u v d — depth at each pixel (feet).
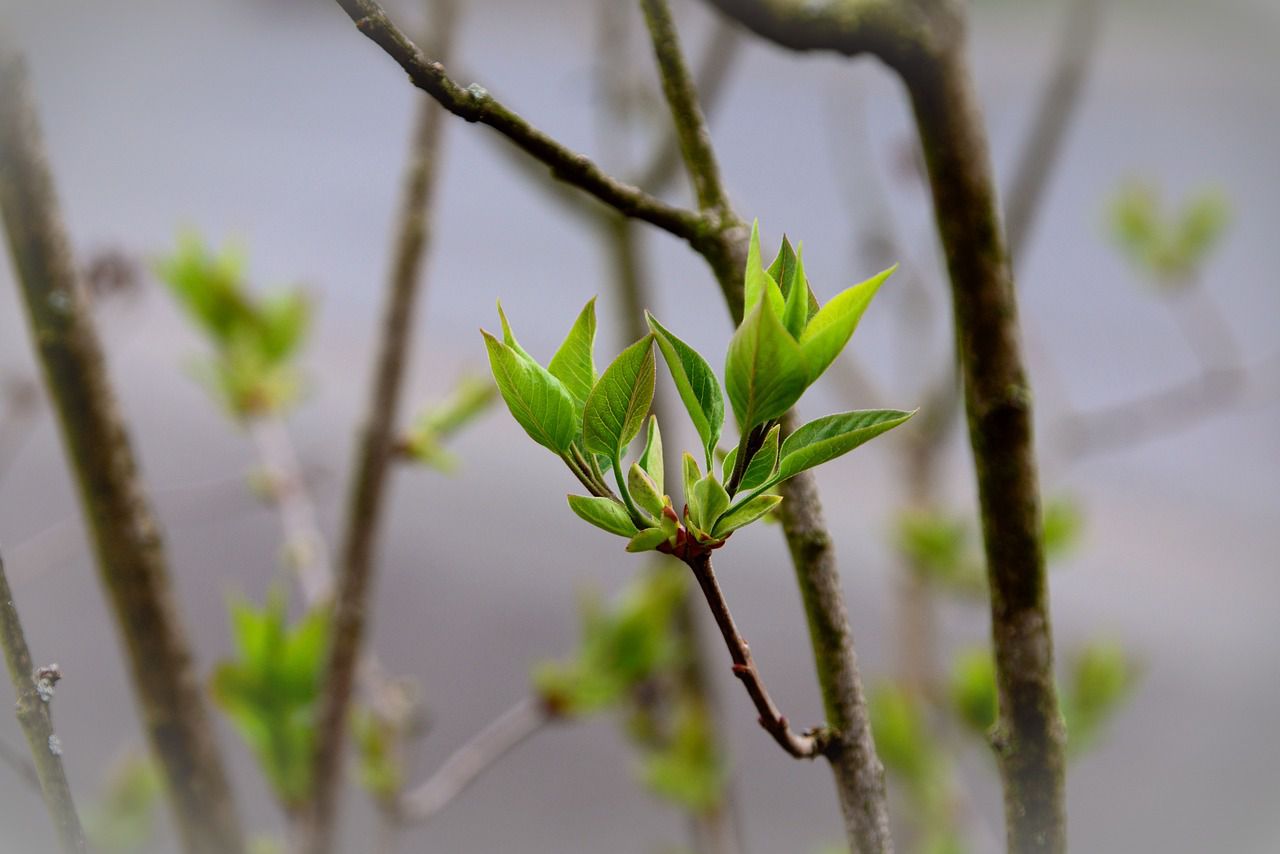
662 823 12.48
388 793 5.48
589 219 6.53
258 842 5.50
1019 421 3.87
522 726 5.76
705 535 3.63
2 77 4.13
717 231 3.82
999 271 3.88
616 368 3.62
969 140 3.88
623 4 7.11
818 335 3.60
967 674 6.04
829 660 3.82
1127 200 7.64
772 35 3.91
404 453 4.95
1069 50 6.68
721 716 6.45
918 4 3.88
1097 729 6.01
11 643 3.72
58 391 4.20
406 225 5.07
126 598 4.25
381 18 3.64
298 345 6.17
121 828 6.19
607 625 5.80
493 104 3.69
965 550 6.96
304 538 6.13
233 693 4.65
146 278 8.09
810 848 11.48
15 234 4.16
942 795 6.45
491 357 3.62
